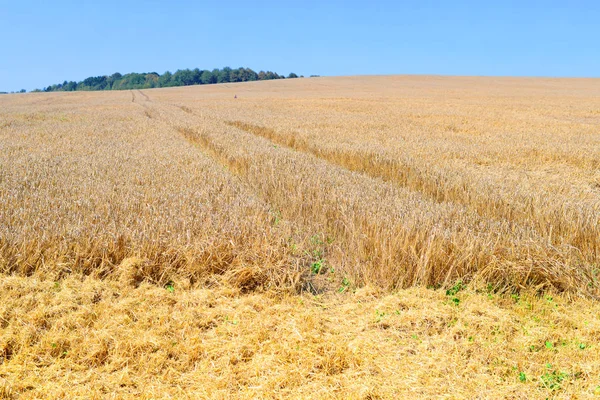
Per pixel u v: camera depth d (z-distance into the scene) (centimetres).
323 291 500
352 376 344
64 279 473
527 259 507
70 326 394
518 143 1700
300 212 726
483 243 529
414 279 493
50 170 998
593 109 3481
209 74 14500
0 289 434
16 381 328
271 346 375
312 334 393
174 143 1594
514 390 330
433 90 5984
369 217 623
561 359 364
